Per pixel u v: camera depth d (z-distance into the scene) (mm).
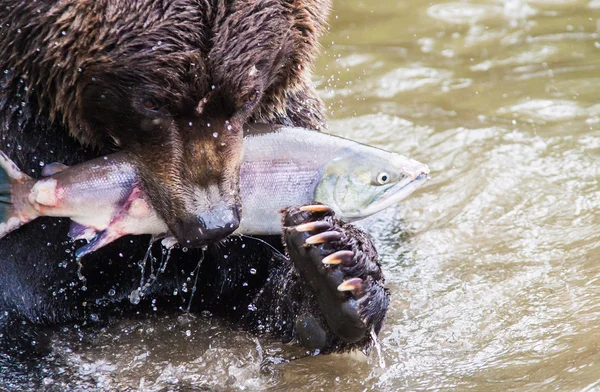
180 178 9289
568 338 10117
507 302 11117
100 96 9344
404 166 9664
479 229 13062
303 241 9180
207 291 11266
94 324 10875
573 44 18625
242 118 9500
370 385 9695
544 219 13109
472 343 10359
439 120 16078
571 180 14016
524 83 17219
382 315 9609
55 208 9305
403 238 13047
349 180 9609
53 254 10477
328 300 9391
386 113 16391
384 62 18219
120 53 9000
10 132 10008
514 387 9266
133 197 9500
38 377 9938
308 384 9797
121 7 8930
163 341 10672
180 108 9117
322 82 17500
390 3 20891
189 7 8883
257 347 10531
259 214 9742
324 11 10820
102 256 10648
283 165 9648
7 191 9234
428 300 11328
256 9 9250
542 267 11836
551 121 15812
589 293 11039
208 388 9859
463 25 19688
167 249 10859
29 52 9391
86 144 10242
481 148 15062
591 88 16844
